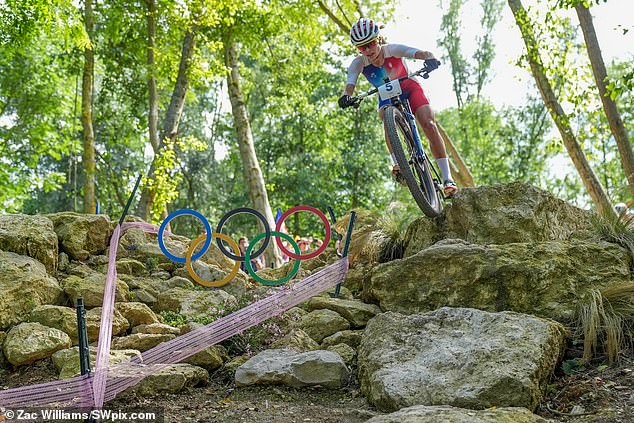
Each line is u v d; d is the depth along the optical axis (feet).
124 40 55.93
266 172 91.15
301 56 59.52
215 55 56.18
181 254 24.68
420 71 19.77
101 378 14.26
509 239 20.45
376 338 16.05
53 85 64.28
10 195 69.51
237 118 51.21
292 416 13.79
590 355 15.48
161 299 20.80
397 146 19.30
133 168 84.89
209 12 46.16
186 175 94.17
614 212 21.38
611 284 18.11
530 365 13.76
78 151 67.62
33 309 18.52
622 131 33.96
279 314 19.39
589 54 34.50
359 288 22.29
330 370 15.79
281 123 88.99
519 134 93.09
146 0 51.39
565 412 13.26
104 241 23.77
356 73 20.93
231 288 22.76
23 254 20.51
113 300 18.17
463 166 46.96
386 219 25.08
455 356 14.42
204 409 14.35
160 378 15.26
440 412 12.09
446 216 22.06
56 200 96.17
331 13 50.70
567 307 17.56
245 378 15.80
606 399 13.30
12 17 40.83
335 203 88.43
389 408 13.73
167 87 63.62
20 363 16.56
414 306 18.92
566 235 21.97
